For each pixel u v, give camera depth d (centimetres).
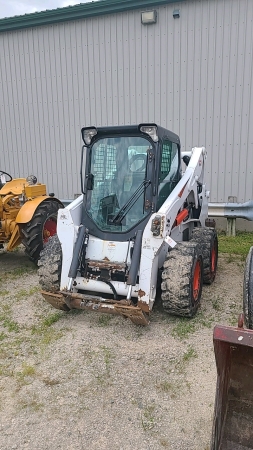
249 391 196
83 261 339
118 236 332
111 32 682
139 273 313
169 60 660
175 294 319
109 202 342
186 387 254
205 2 616
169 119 686
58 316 361
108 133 345
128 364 282
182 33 641
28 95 777
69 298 332
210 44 630
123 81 697
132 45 676
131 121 709
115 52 689
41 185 534
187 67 652
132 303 312
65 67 732
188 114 671
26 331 338
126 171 341
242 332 157
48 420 228
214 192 684
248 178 658
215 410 176
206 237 423
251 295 278
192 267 323
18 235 498
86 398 247
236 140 653
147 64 674
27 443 211
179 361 283
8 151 824
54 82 748
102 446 207
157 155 330
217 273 479
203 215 486
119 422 225
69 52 721
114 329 334
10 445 210
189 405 237
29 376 271
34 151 800
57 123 766
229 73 632
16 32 751
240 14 604
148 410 234
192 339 312
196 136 676
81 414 233
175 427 220
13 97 791
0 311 382
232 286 432
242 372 194
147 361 285
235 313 360
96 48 700
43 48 739
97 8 670
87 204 353
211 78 644
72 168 773
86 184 355
